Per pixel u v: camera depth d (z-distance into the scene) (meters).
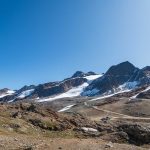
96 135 78.75
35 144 43.19
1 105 106.25
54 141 44.56
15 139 48.88
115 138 65.88
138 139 66.38
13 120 78.38
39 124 85.88
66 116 107.31
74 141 43.97
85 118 113.12
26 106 111.38
